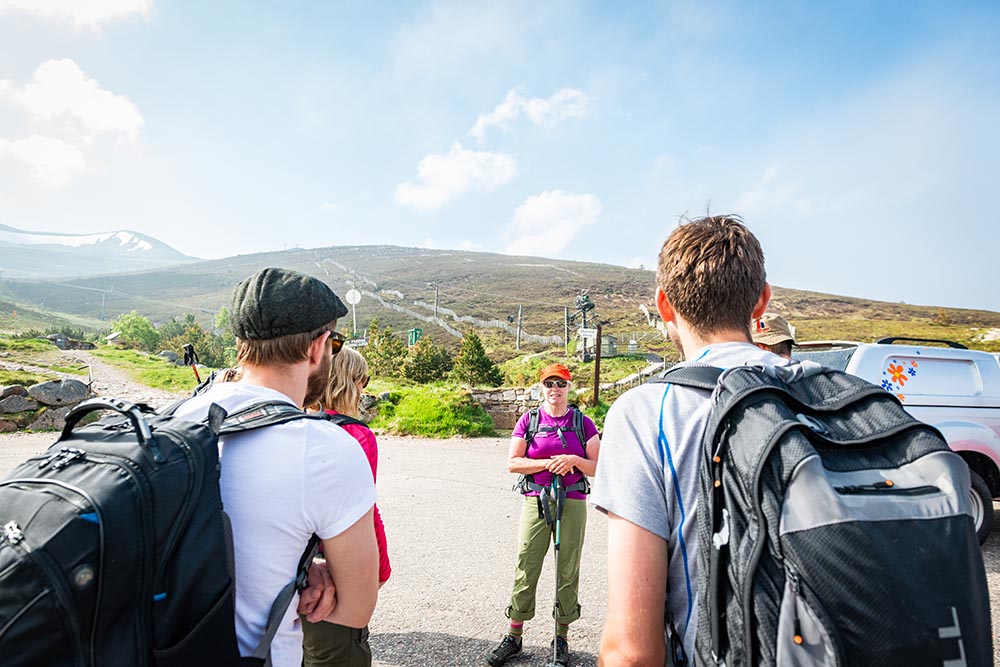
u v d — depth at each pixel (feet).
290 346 5.08
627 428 4.21
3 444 34.22
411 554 16.48
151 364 102.32
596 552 16.93
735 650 3.24
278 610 4.28
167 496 3.60
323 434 4.63
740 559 3.27
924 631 2.84
